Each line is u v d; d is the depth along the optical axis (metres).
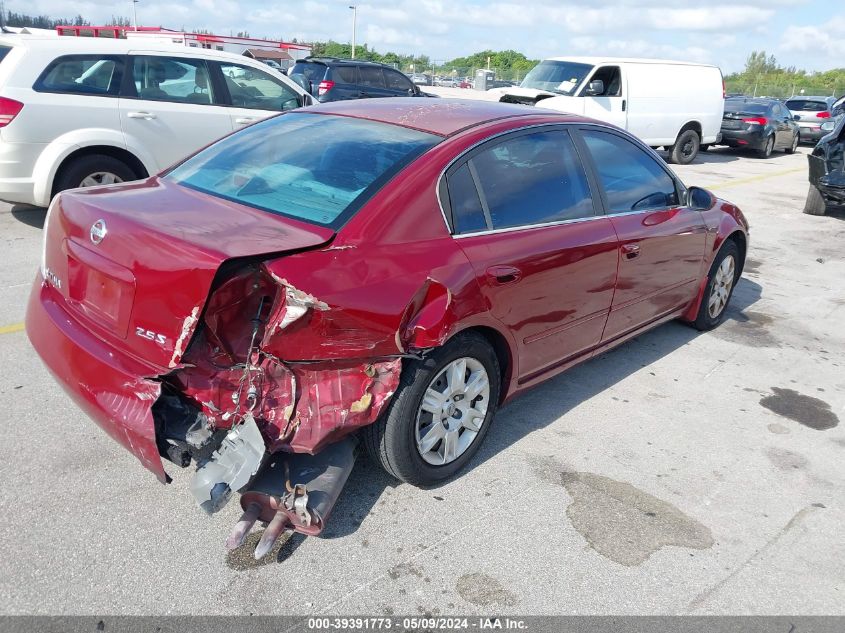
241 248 2.46
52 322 2.83
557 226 3.58
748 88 48.59
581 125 4.01
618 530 3.04
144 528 2.81
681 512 3.21
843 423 4.20
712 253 5.09
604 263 3.83
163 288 2.43
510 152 3.46
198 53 7.41
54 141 6.45
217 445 2.58
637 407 4.20
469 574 2.71
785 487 3.48
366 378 2.68
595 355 4.17
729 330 5.67
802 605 2.70
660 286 4.53
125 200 2.96
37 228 7.00
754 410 4.29
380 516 3.00
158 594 2.50
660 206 4.50
